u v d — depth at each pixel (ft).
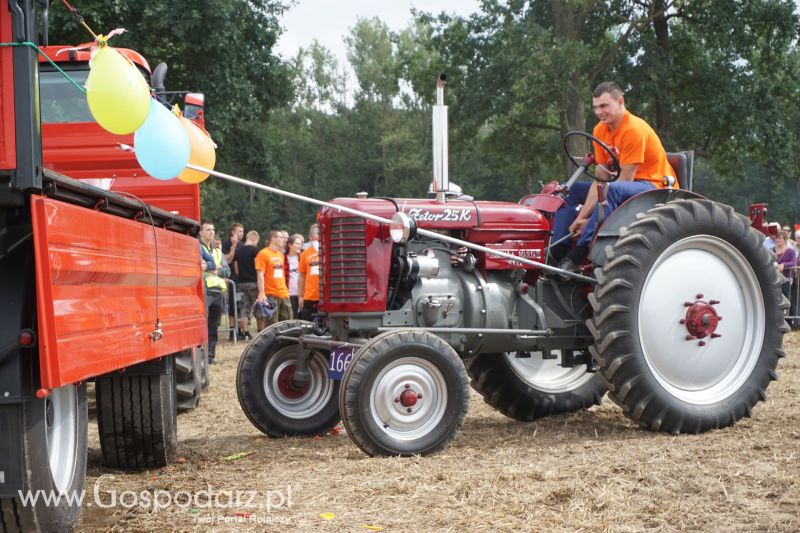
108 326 11.13
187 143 13.87
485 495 12.91
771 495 12.72
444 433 16.56
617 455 15.80
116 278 11.73
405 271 17.88
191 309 16.62
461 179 203.00
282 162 83.87
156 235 13.88
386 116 234.99
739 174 94.32
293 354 19.66
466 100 85.15
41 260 9.14
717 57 88.79
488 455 16.33
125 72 11.82
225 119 63.87
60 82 21.56
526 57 77.56
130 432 15.67
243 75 66.13
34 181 9.21
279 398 19.49
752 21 86.22
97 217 10.93
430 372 16.63
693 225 18.72
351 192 231.71
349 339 18.07
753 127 84.79
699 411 18.48
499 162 102.73
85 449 11.89
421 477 14.20
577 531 11.15
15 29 9.34
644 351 18.44
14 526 9.85
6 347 9.23
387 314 17.99
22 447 9.58
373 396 16.19
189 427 21.81
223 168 81.41
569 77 76.89
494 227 18.83
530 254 19.16
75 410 11.57
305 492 13.52
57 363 9.25
